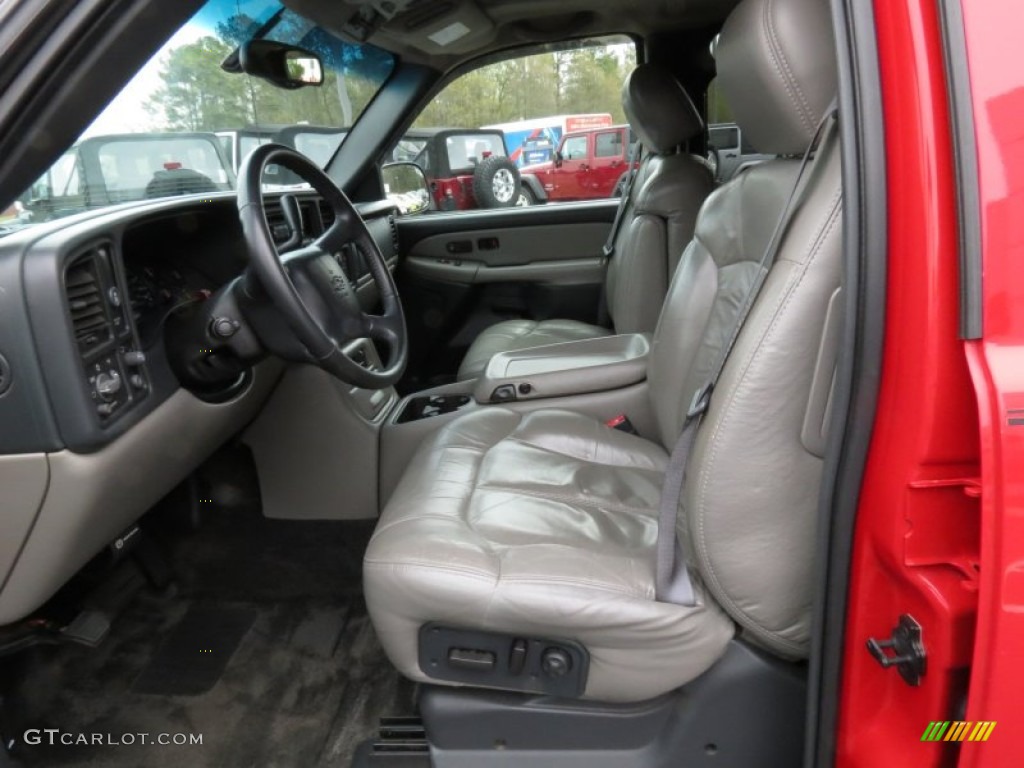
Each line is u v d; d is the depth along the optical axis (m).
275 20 2.20
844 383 0.87
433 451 1.66
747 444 1.04
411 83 2.79
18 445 1.16
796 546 1.06
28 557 1.24
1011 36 0.74
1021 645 0.76
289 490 2.14
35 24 0.90
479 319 3.24
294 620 1.95
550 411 1.88
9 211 1.06
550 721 1.19
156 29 0.98
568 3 2.46
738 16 1.12
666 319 1.72
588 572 1.13
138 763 1.55
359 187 3.01
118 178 1.74
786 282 1.01
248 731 1.62
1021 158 0.74
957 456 0.80
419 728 1.37
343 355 1.38
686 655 1.11
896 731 0.91
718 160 2.73
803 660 1.16
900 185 0.79
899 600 0.89
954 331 0.77
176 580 2.08
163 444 1.43
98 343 1.22
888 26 0.79
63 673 1.78
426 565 1.12
